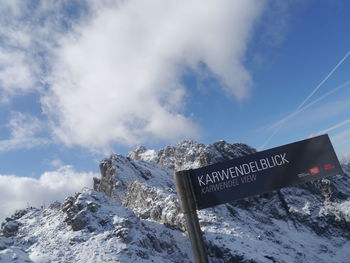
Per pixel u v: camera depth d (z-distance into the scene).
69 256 82.38
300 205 181.75
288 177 8.57
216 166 8.48
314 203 185.88
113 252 83.38
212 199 8.20
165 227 125.06
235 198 8.23
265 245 120.69
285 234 152.25
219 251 105.81
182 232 121.69
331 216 170.25
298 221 168.00
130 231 97.00
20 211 156.62
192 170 8.41
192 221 7.99
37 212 131.38
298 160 8.77
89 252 83.69
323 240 154.00
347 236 157.38
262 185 8.44
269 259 106.44
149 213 145.50
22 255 80.12
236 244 111.75
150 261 84.81
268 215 173.12
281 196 20.72
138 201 167.75
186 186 8.23
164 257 95.69
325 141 9.00
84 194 116.94
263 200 185.00
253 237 125.12
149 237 101.38
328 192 193.50
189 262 100.31
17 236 106.12
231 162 8.54
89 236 94.00
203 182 8.31
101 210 108.81
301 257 124.31
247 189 8.34
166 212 134.12
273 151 8.80
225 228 127.00
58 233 99.00
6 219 153.00
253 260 99.25
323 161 8.80
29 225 114.88
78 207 108.69
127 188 193.38
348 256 136.75
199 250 7.83
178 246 110.50
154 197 158.25
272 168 8.61
